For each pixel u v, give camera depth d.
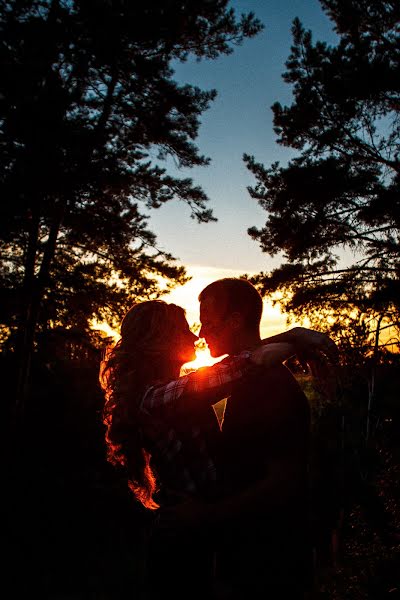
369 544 6.29
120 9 14.89
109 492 15.90
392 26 14.75
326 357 1.76
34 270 15.91
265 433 1.61
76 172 14.47
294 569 1.57
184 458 1.63
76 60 15.10
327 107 14.32
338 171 14.05
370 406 11.01
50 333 17.42
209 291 1.89
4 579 12.65
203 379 1.63
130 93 16.52
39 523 14.68
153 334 1.78
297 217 14.80
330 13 15.00
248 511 1.54
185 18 15.76
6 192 13.70
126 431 1.72
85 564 13.32
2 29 13.90
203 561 1.60
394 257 14.16
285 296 14.91
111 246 17.02
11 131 13.66
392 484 7.67
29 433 17.78
